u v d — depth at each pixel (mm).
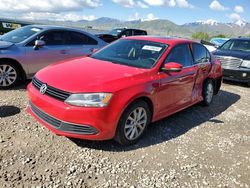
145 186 3182
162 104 4488
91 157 3631
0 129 4109
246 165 3924
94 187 3061
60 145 3846
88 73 3947
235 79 9453
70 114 3459
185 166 3693
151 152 3949
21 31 7004
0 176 3049
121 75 3953
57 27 7027
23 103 5297
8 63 6086
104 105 3498
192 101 5551
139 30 18672
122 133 3822
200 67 5602
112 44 5422
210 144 4457
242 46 10414
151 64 4453
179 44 5113
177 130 4848
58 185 3018
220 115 5980
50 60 6688
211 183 3393
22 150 3617
